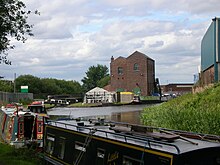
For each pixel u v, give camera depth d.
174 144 7.85
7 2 12.98
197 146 7.57
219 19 34.78
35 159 15.05
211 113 20.36
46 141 14.15
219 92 27.25
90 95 82.06
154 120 27.44
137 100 75.00
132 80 85.88
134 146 8.52
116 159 9.21
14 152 16.28
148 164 7.97
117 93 80.56
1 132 24.28
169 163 7.32
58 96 92.19
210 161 7.36
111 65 87.50
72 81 136.50
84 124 12.68
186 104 29.00
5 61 14.34
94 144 10.37
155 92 93.94
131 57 85.75
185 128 21.41
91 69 157.50
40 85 110.75
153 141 8.16
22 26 13.70
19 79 106.75
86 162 10.67
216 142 8.22
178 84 130.62
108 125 12.16
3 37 13.45
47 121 14.32
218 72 34.44
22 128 20.44
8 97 65.44
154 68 94.94
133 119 37.78
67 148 12.10
